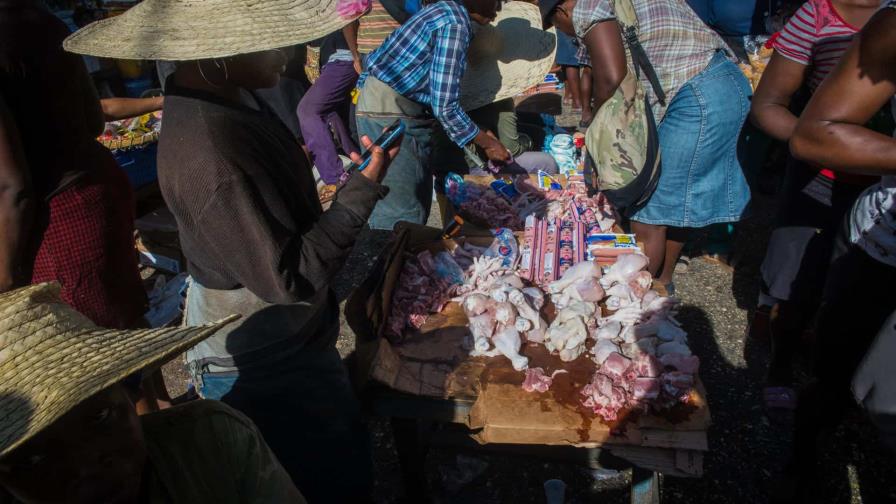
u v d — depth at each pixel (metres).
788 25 2.39
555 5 2.63
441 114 3.04
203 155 1.56
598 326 2.14
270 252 1.61
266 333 1.88
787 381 2.88
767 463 2.69
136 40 1.54
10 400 0.88
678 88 2.74
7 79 1.90
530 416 1.79
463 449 2.34
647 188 2.78
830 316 2.03
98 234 2.17
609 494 2.56
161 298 3.70
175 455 1.17
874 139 1.48
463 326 2.20
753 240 4.33
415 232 2.61
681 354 1.92
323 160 4.81
